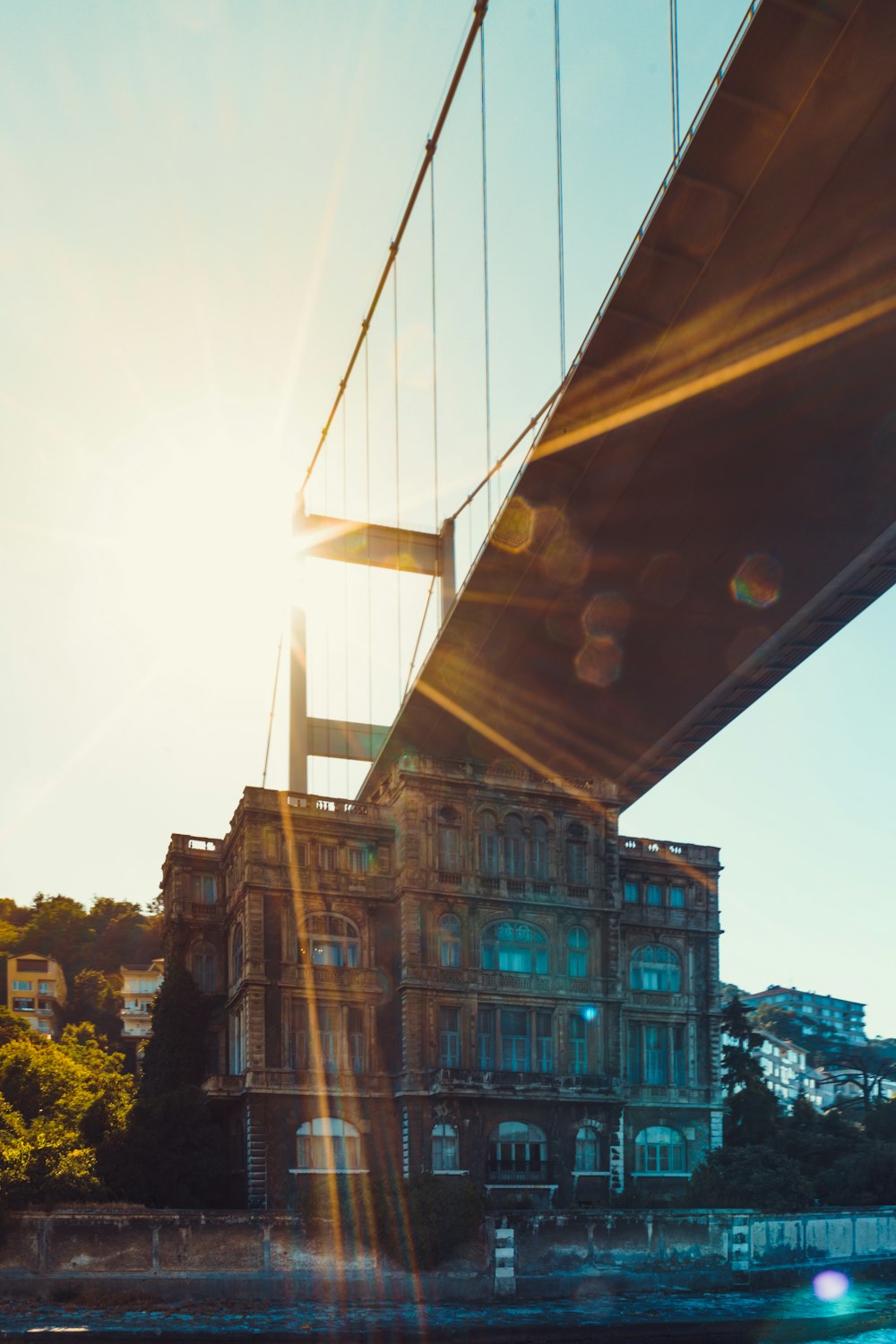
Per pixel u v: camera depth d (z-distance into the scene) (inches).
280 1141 2923.2
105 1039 6008.9
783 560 3154.5
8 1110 2780.5
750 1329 2204.7
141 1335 1948.8
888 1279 2753.4
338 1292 2341.3
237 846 3250.5
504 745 4249.5
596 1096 3097.9
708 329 2598.4
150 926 7219.5
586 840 3366.1
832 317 2450.8
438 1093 2945.4
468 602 3592.5
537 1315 2237.9
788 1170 2878.9
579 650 3705.7
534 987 3184.1
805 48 2060.8
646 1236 2561.5
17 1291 2206.0
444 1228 2412.6
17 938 7204.7
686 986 3437.5
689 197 2359.7
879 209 2242.9
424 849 3184.1
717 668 3649.1
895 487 2810.0
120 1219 2272.4
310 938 3120.1
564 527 3218.5
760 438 2802.7
